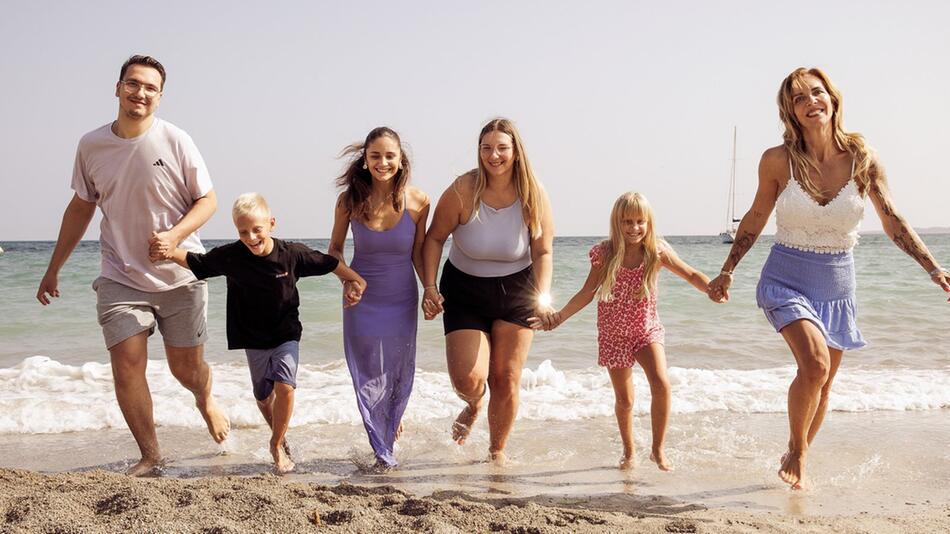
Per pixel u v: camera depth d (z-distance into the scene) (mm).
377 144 4918
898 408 6766
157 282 4797
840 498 4250
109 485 3871
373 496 3822
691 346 10430
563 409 6660
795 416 4270
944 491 4391
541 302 5059
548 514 3576
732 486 4492
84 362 9734
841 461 5020
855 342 4457
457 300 5098
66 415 6262
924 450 5297
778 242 4535
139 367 4781
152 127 4672
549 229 5105
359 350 5168
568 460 5117
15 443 5645
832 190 4371
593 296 5164
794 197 4359
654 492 4379
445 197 5047
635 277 5008
